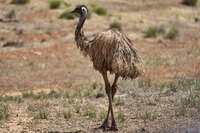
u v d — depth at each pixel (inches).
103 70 1005.8
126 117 1133.7
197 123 1020.5
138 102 1295.5
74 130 1036.5
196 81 1518.2
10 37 2770.7
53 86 1766.7
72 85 1764.3
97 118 1142.3
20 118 1174.3
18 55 2329.0
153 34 2945.4
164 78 1800.0
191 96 1263.5
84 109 1251.8
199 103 1194.6
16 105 1349.7
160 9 3882.9
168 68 2033.7
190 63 2137.1
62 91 1601.9
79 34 1053.2
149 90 1488.7
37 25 3100.4
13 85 1792.6
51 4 3595.0
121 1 4097.0
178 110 1147.9
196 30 3238.2
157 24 3366.1
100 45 990.4
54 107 1291.8
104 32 1005.2
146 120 1085.8
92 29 3004.4
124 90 1515.7
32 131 1045.8
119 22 3272.6
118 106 1270.9
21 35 2824.8
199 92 1343.5
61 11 3511.3
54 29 3016.7
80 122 1111.6
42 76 1958.7
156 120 1079.0
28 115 1205.7
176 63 2150.6
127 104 1285.7
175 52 2463.1
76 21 3265.3
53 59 2282.2
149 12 3764.8
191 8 4015.8
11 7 3526.1
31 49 2471.7
